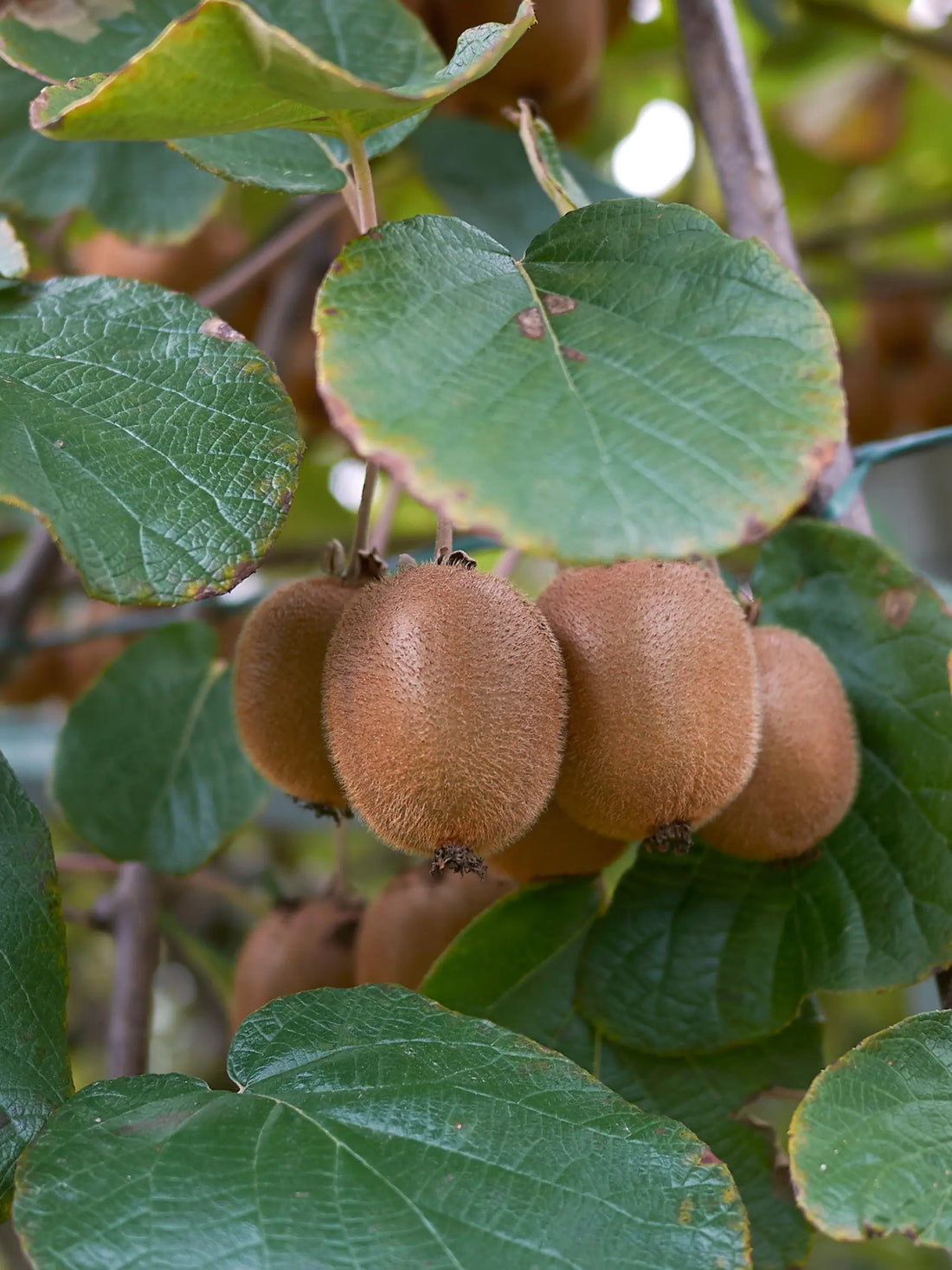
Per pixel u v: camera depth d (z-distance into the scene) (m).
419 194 1.07
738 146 0.63
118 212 0.74
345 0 0.61
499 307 0.47
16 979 0.50
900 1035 0.49
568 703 0.50
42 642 0.85
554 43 0.72
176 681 0.70
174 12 0.60
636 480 0.43
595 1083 0.48
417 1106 0.47
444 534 0.51
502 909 0.58
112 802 0.69
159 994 1.54
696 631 0.50
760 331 0.46
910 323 1.18
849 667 0.58
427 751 0.47
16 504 0.45
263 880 0.71
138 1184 0.45
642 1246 0.45
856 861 0.56
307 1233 0.44
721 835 0.55
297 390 0.99
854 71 1.24
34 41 0.59
